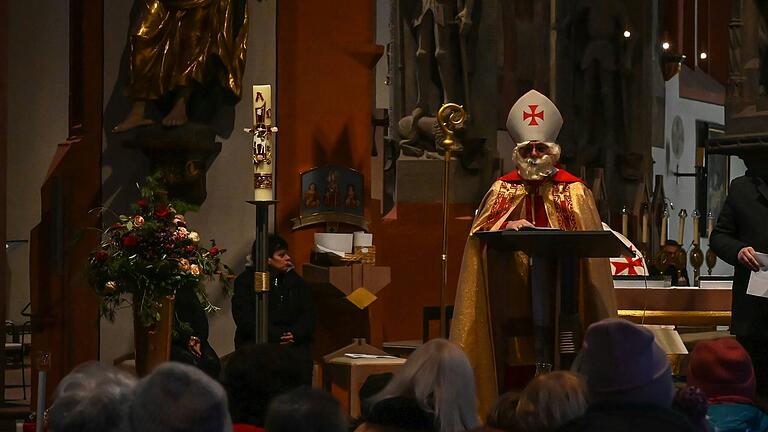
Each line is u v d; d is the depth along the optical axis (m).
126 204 21.89
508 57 29.06
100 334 21.81
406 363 8.88
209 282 22.41
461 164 25.28
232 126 22.33
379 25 28.75
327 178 22.73
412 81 25.52
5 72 22.14
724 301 20.30
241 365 9.80
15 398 24.70
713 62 38.06
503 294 17.20
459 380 8.71
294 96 22.75
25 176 33.44
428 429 8.73
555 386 8.35
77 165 21.77
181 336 19.19
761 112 18.23
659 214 29.81
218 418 6.57
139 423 6.55
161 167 21.58
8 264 32.78
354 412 19.62
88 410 6.89
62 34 33.91
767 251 16.41
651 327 18.23
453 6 25.17
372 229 23.86
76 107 22.38
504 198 17.11
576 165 29.97
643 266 22.69
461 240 24.88
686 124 36.19
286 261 20.78
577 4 30.09
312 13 22.92
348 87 23.11
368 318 22.62
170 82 21.28
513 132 17.36
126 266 17.70
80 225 21.70
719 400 9.91
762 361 16.52
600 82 30.06
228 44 21.78
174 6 21.39
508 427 8.48
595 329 7.78
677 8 33.53
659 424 7.18
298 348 20.55
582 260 16.78
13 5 33.38
